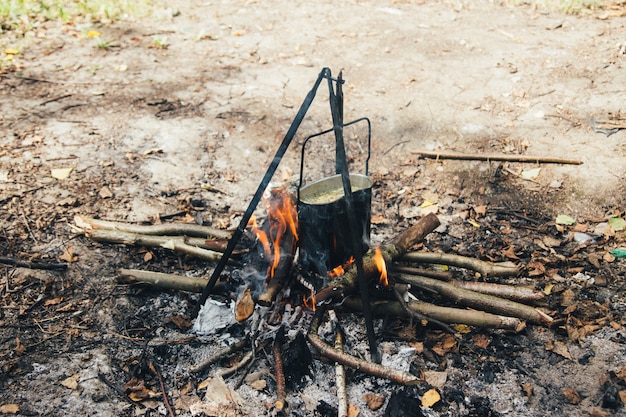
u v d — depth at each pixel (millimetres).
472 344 1670
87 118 2650
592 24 3434
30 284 1822
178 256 1954
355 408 1484
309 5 3801
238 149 2500
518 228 2133
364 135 2598
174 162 2416
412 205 2248
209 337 1677
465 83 2908
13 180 2254
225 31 3475
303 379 1554
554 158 2383
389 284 1691
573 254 2010
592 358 1631
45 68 3029
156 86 2914
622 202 2207
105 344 1652
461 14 3639
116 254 1960
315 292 1666
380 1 3848
